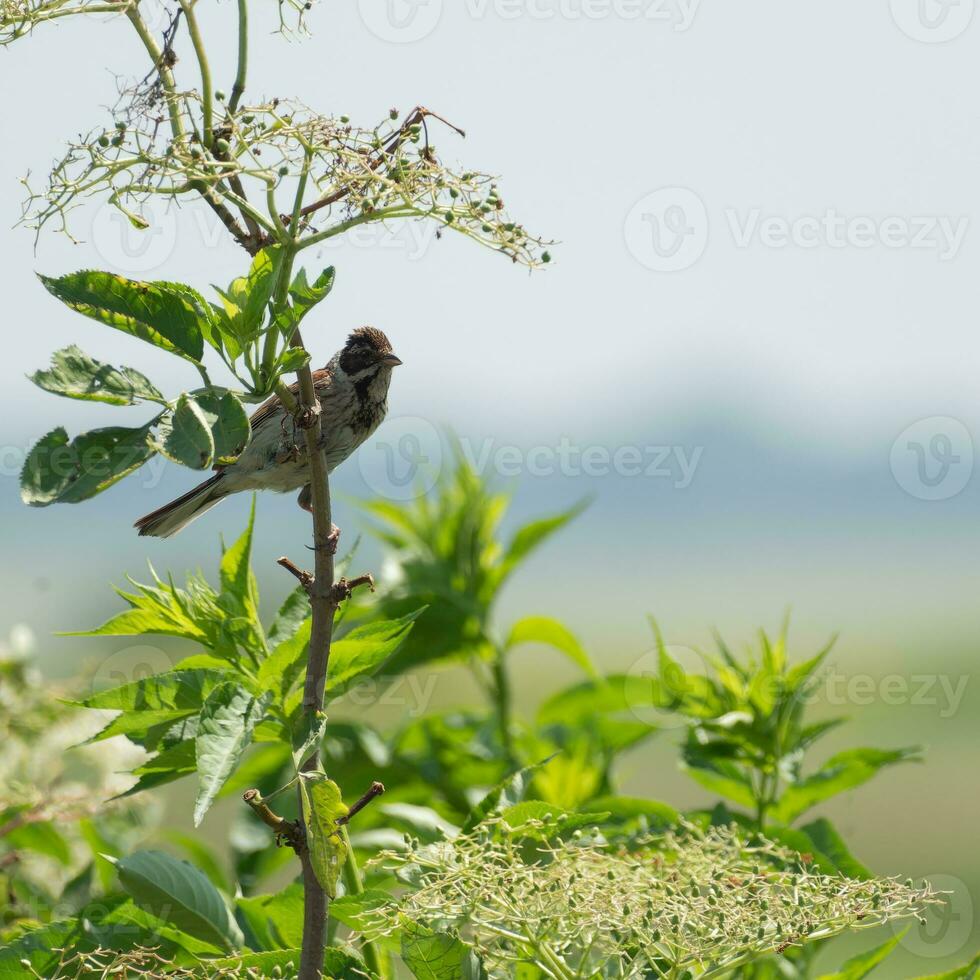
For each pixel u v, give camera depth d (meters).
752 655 7.64
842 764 7.38
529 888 4.80
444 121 4.51
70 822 7.51
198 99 4.46
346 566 5.47
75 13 4.40
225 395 4.14
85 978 5.19
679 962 4.76
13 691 8.03
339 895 5.29
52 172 4.25
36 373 4.04
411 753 9.52
